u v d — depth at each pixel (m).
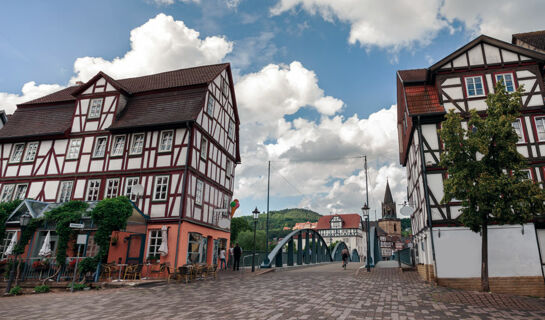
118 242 16.58
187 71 23.17
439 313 8.15
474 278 13.69
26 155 20.94
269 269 20.31
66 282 13.52
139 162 18.42
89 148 19.66
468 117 15.66
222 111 22.59
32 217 15.20
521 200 10.90
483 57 16.34
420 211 16.61
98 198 18.44
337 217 90.75
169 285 13.36
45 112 22.59
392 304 9.14
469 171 11.59
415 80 17.23
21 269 14.71
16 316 7.90
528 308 8.92
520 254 13.70
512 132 11.39
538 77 15.69
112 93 20.33
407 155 21.83
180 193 17.19
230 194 23.80
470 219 11.70
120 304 9.23
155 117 19.12
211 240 20.48
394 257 43.44
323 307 8.58
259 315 7.66
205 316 7.59
